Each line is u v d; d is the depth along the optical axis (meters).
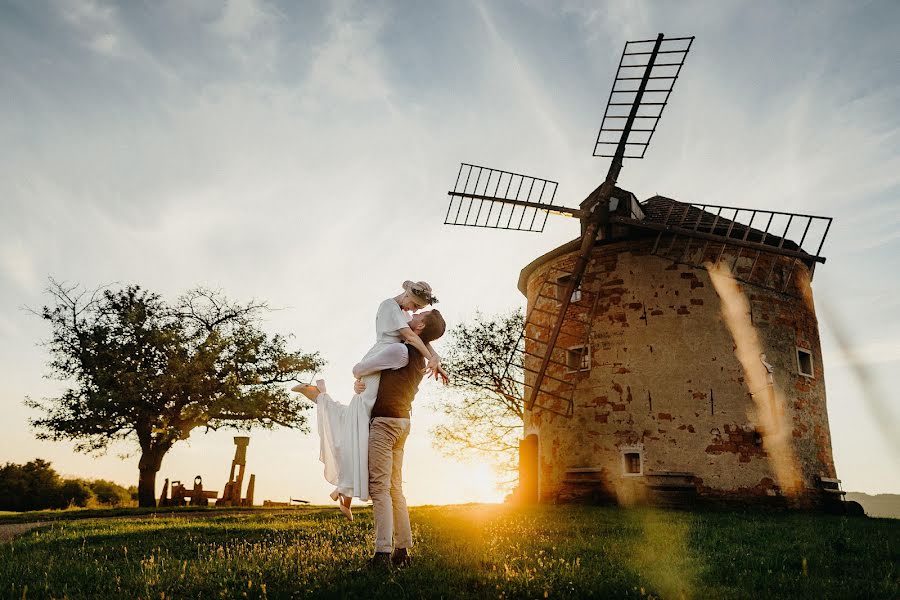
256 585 4.64
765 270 18.77
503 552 6.18
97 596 4.50
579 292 19.61
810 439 17.88
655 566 5.71
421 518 10.80
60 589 4.77
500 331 26.81
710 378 17.36
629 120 18.52
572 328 19.36
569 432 18.50
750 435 16.92
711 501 16.45
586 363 18.94
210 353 25.61
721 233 18.36
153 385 24.45
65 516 16.75
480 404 27.20
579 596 4.43
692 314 17.89
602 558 6.07
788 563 6.32
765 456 16.81
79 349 25.33
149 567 5.43
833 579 5.36
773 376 17.70
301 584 4.59
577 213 19.16
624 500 17.00
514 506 16.23
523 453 20.22
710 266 18.25
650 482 16.83
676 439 17.05
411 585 4.54
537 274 21.78
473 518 11.05
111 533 8.51
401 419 5.27
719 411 17.09
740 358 17.56
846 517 13.98
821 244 17.70
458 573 5.05
